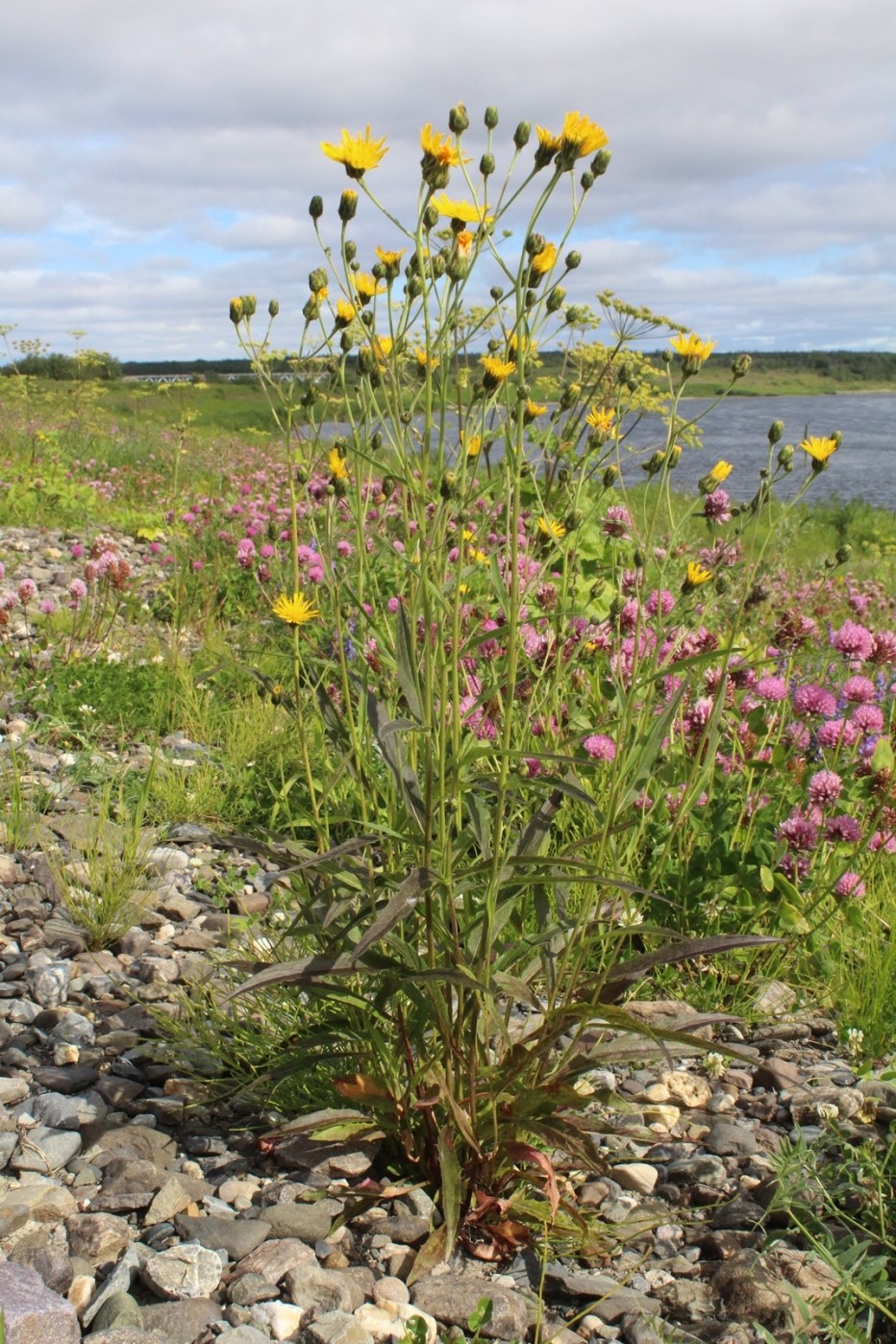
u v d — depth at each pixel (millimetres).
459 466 1815
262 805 4047
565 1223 2006
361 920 2049
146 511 10297
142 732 4691
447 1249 1850
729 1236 1984
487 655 2746
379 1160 2182
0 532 8352
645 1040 2051
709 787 3121
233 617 6492
